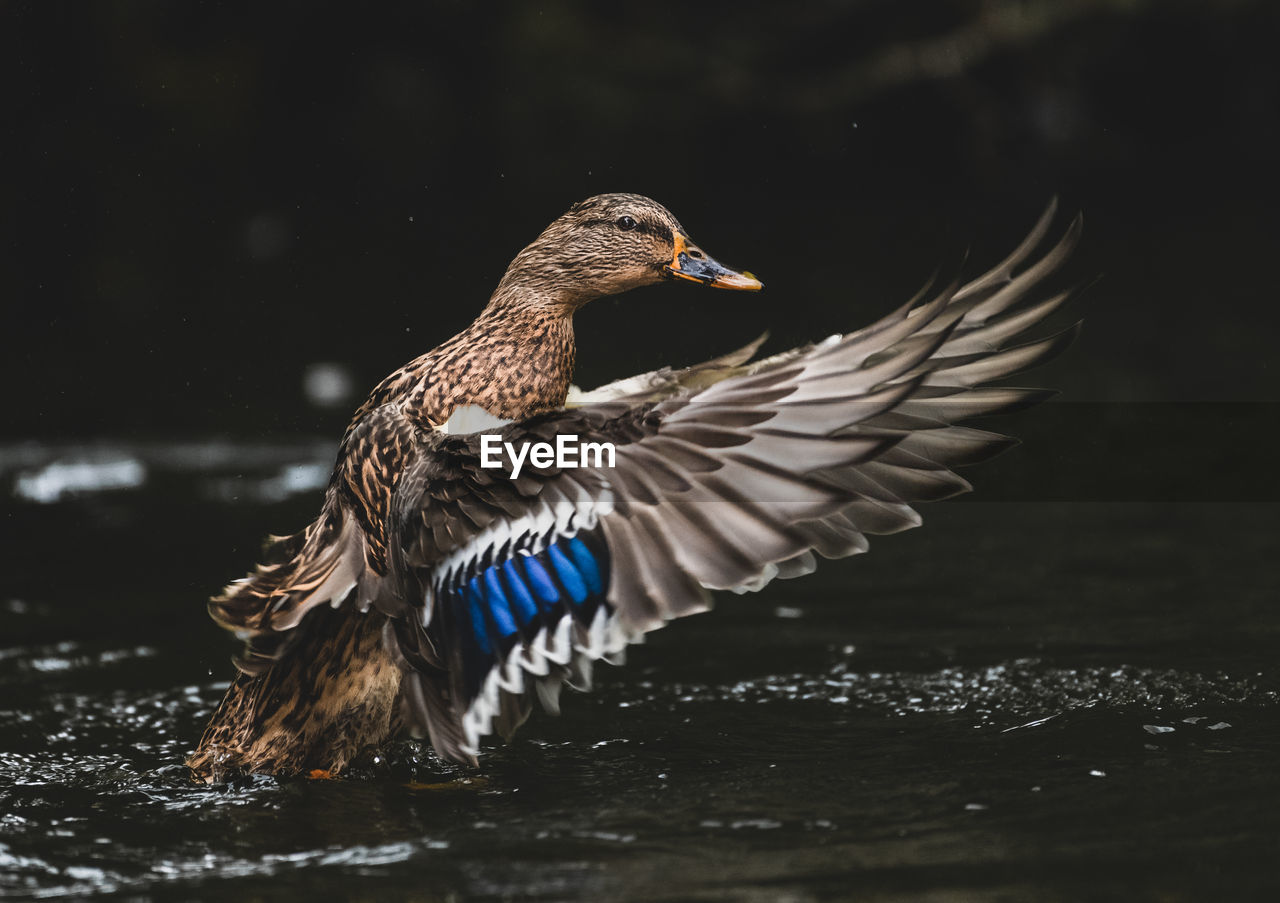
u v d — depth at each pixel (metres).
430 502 6.13
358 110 24.05
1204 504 11.29
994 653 7.99
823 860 5.07
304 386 16.27
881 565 10.27
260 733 6.53
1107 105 26.31
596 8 25.69
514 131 24.59
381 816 5.84
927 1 25.28
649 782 6.16
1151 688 7.15
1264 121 26.23
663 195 24.73
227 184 22.44
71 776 6.50
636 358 17.33
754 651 8.36
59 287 20.00
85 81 21.61
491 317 7.06
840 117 25.42
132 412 15.20
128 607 9.27
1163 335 17.84
